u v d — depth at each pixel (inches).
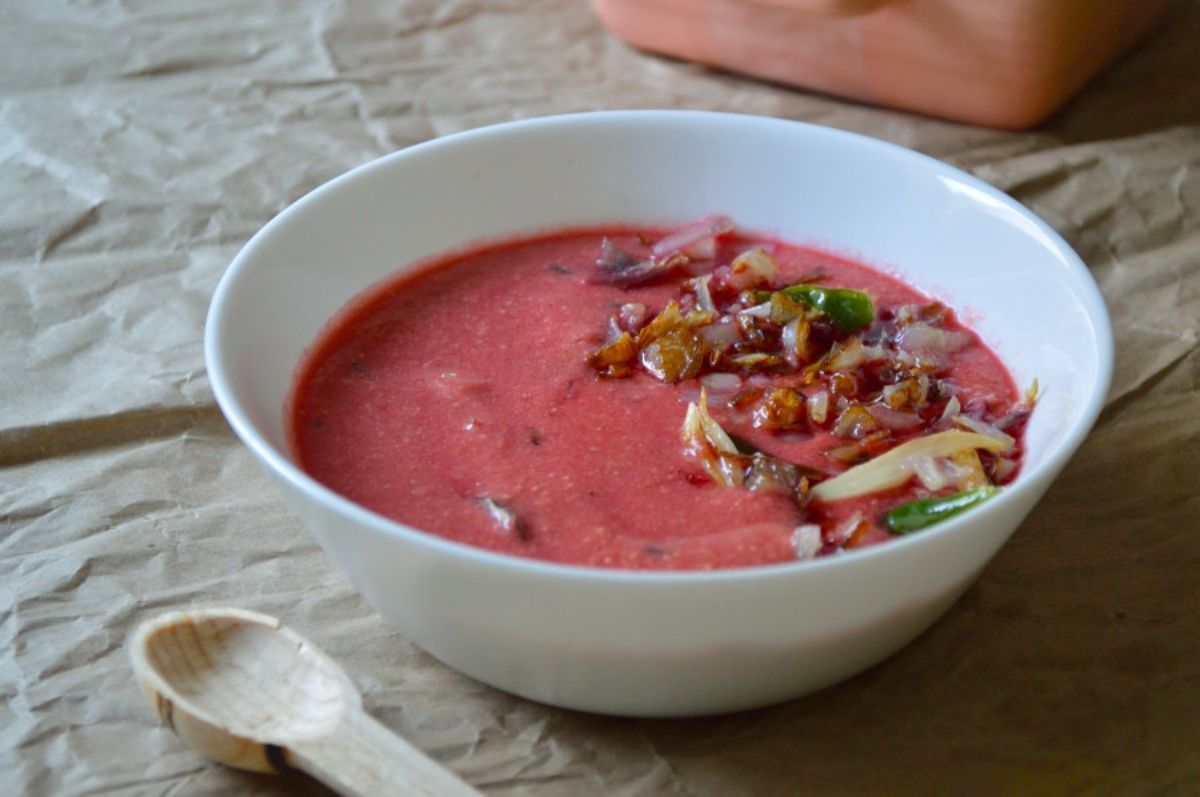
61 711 17.8
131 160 25.8
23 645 18.5
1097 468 20.4
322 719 17.0
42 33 28.9
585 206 21.7
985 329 20.1
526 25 28.9
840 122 26.0
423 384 19.3
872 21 25.0
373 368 19.6
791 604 15.9
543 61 27.9
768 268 20.8
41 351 22.4
